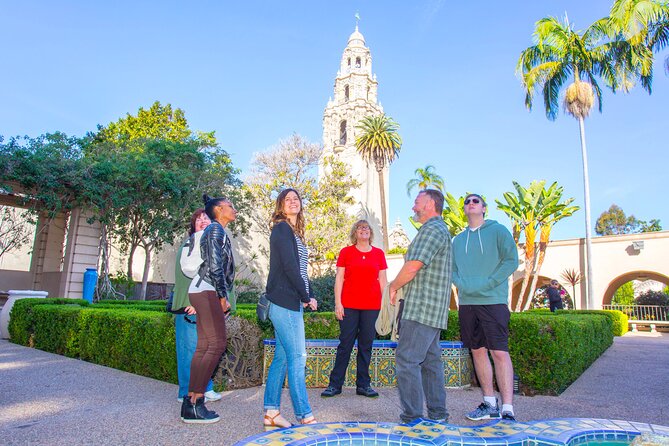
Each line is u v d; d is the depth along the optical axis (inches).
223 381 180.9
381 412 147.6
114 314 228.8
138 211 642.2
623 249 775.7
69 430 119.3
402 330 120.9
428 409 127.2
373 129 1245.1
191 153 682.2
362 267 178.4
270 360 189.6
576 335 214.1
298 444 86.7
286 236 128.2
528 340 184.7
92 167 535.5
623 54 725.3
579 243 821.2
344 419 138.7
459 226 877.8
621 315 630.5
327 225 1049.5
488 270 146.6
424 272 123.0
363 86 1796.3
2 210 601.0
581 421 103.8
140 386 181.0
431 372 127.2
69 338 261.6
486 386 144.7
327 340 199.5
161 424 126.3
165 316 193.6
